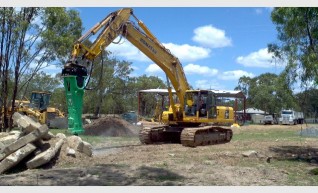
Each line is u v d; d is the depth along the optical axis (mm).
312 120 54812
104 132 27125
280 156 15336
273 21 15500
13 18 23641
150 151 15945
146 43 17516
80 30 26625
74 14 26328
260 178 10625
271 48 15992
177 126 20109
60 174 10539
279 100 65938
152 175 10547
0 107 26109
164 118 20297
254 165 12781
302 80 14766
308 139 24141
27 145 11500
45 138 12844
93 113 56625
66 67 13141
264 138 25203
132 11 16766
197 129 18125
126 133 27094
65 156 12461
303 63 14375
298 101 17656
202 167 11898
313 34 14445
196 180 10070
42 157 11289
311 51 14508
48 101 35344
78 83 13156
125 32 16359
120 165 12023
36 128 11977
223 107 20969
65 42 24672
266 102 68188
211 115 19875
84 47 14438
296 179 10711
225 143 20422
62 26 25203
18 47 24422
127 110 61312
